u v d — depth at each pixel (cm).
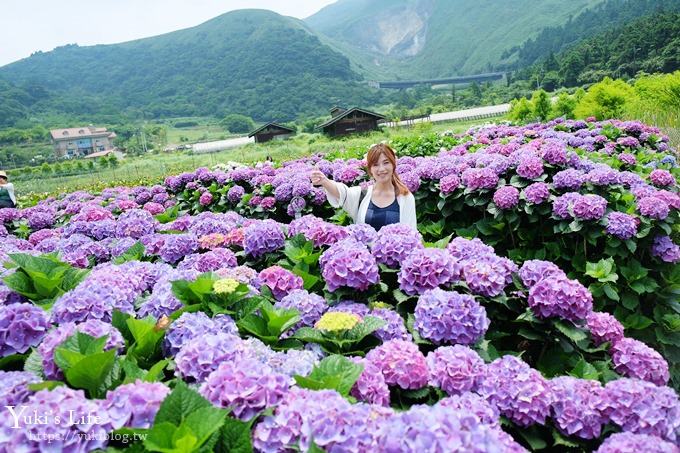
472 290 236
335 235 303
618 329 229
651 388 170
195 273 250
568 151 534
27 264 244
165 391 147
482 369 181
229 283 211
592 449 170
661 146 834
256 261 316
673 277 378
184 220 446
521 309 246
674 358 356
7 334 182
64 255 344
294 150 3650
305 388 153
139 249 338
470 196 479
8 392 145
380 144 373
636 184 446
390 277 261
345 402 137
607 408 169
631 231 371
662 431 163
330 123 4541
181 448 123
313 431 130
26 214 650
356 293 243
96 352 165
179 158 4553
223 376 150
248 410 145
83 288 210
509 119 2720
